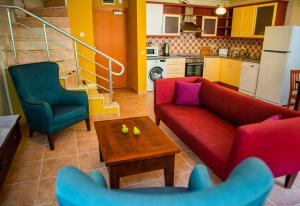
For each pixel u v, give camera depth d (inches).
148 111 171.3
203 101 131.7
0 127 84.4
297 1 194.1
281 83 181.6
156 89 135.7
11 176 90.1
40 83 120.8
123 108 177.8
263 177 28.5
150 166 74.3
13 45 126.6
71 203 27.1
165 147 76.0
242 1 239.1
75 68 161.6
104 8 218.1
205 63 247.9
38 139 121.2
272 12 197.9
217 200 25.7
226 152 79.7
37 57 143.9
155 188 56.1
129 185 86.2
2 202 76.4
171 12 235.3
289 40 171.5
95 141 120.6
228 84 246.1
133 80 230.2
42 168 95.8
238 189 27.0
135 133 85.1
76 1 176.4
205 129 98.1
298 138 72.3
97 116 156.1
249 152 67.5
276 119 75.7
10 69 108.0
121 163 69.1
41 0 178.7
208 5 247.0
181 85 135.0
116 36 229.9
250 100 100.1
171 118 115.7
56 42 148.4
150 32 222.2
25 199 78.0
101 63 230.2
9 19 122.5
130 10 214.5
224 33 261.6
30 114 109.7
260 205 30.4
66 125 116.3
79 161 101.7
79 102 126.1
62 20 155.6
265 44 191.5
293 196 79.8
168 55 244.5
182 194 26.7
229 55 263.0
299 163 77.2
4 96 130.5
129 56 234.2
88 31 184.4
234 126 103.0
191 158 105.3
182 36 253.9
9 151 78.6
